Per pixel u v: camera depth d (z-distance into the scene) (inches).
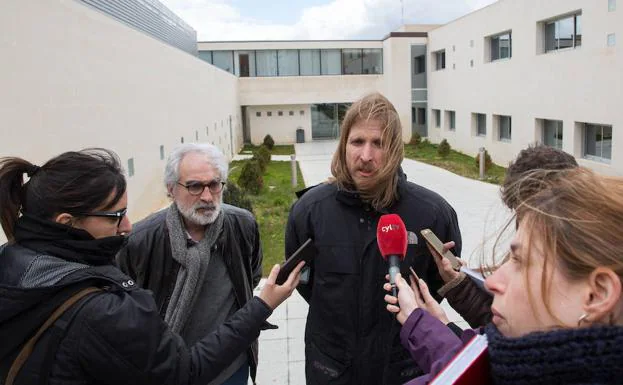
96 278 58.1
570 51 542.3
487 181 576.4
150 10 566.3
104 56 269.7
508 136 736.3
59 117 204.4
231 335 71.9
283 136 1206.9
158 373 59.5
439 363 50.3
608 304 32.1
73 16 224.8
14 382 54.7
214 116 759.1
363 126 79.2
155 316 60.8
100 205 60.4
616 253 31.9
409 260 81.9
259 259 120.1
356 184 81.7
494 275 40.2
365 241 82.0
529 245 36.1
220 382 96.3
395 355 80.7
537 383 32.1
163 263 94.9
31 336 54.8
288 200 480.4
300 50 1169.4
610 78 474.6
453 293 81.3
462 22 874.8
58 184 58.6
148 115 370.0
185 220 97.0
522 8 650.2
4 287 53.5
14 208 61.2
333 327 83.7
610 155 497.0
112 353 55.7
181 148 96.7
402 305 63.7
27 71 174.6
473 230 345.7
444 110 995.9
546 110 601.0
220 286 99.4
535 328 35.8
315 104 1214.9
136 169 329.4
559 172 38.8
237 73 1167.0
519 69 666.8
